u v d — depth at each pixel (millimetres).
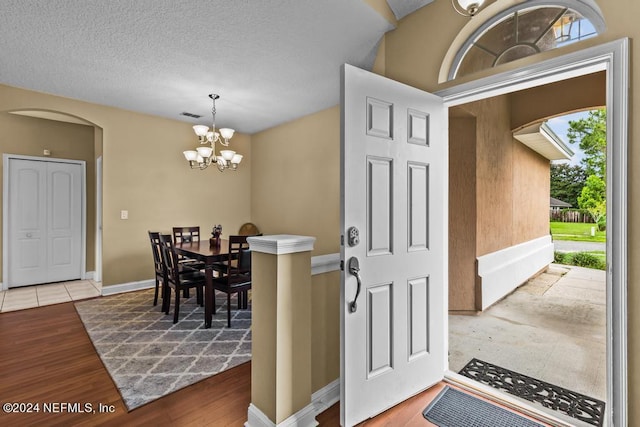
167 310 3465
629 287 1412
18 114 4551
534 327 3139
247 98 4031
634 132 1396
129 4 2143
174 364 2359
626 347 1413
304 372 1655
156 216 4723
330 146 4516
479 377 2195
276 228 5445
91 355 2500
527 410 1798
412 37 2287
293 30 2457
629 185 1407
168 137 4852
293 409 1603
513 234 4605
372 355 1715
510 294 4387
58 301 3947
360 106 1652
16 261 4598
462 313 3541
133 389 2031
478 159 3506
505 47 1926
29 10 2203
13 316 3400
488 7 1880
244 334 2928
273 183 5480
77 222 5117
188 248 3682
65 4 2139
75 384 2092
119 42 2645
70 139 5039
